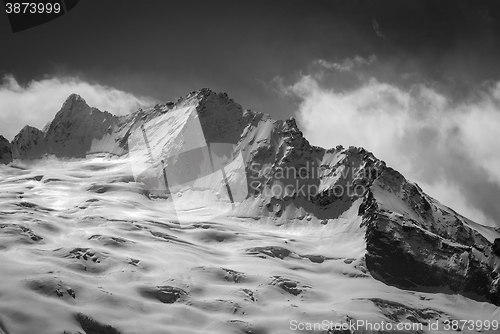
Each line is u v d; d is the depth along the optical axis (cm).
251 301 17912
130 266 18650
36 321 14762
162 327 15750
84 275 17675
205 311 17012
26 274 16550
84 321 15288
